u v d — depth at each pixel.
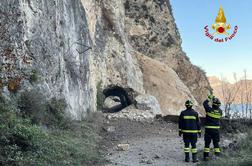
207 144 13.64
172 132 22.58
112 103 46.97
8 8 14.14
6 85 12.91
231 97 19.19
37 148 11.13
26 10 15.67
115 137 19.59
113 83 41.97
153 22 58.69
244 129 18.83
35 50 15.92
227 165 11.16
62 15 21.08
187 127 13.47
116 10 46.31
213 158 13.14
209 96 13.99
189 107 13.66
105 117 28.73
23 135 10.95
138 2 57.88
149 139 19.25
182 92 51.41
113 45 43.62
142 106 35.19
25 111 13.57
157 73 51.47
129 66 45.22
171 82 51.47
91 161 12.58
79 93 22.77
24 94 13.82
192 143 13.42
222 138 18.20
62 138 13.93
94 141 16.92
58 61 18.73
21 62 14.48
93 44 37.47
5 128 10.98
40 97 14.65
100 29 41.38
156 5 59.69
